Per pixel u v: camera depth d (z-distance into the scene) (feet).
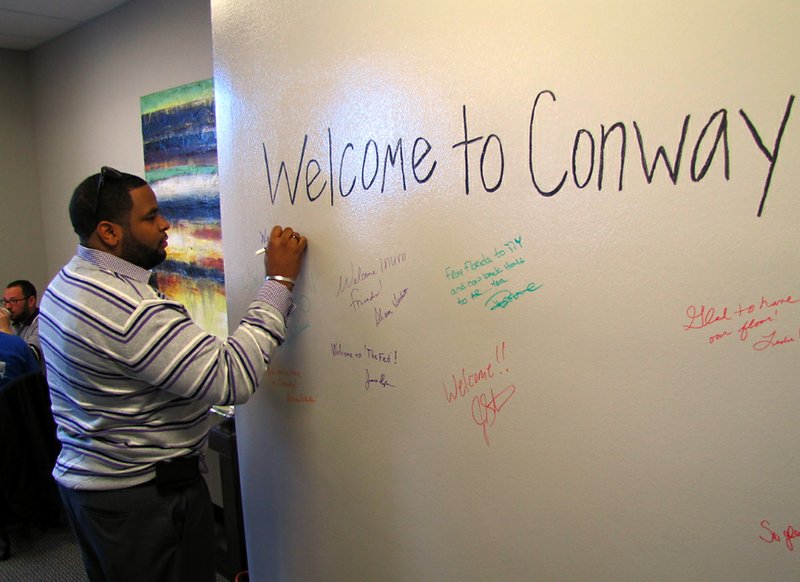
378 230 3.42
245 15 4.06
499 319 2.95
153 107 7.80
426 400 3.32
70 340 3.54
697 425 2.41
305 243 3.85
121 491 3.81
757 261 2.20
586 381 2.69
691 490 2.46
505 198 2.84
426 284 3.23
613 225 2.53
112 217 3.68
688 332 2.39
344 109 3.49
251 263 4.29
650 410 2.52
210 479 8.18
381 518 3.67
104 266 3.69
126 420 3.71
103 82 8.82
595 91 2.51
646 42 2.35
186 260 7.70
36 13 8.43
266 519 4.55
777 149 2.12
